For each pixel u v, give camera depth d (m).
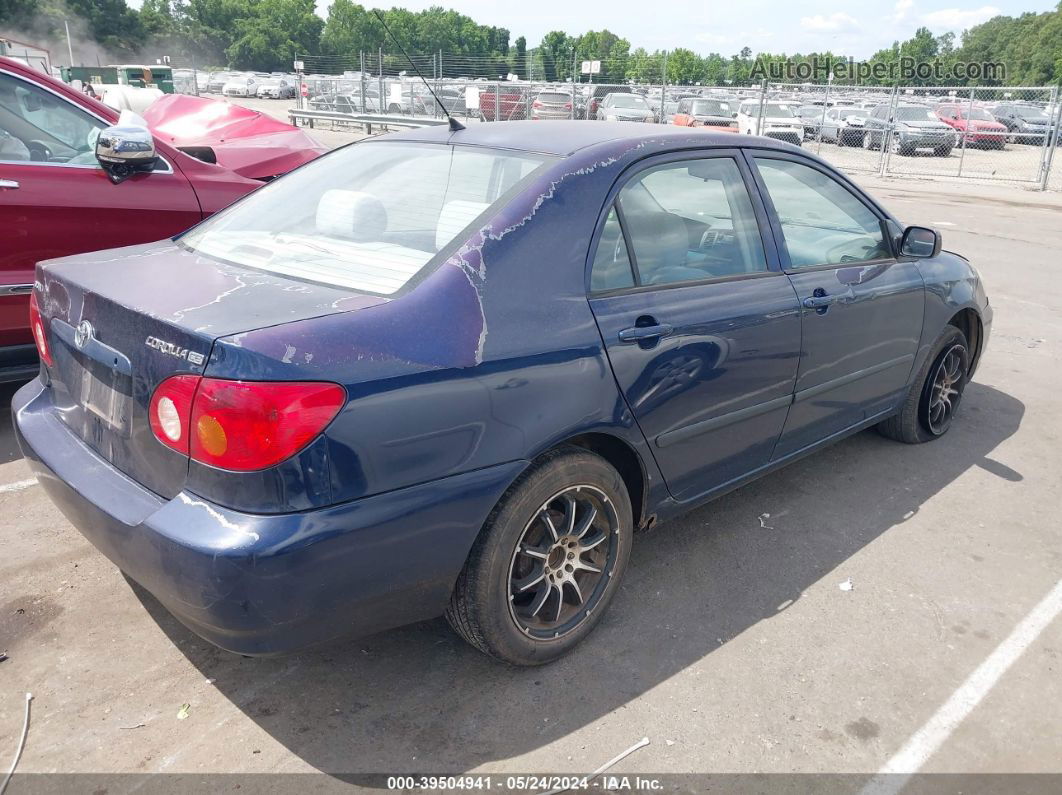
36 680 2.56
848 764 2.36
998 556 3.49
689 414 2.91
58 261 2.82
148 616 2.89
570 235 2.59
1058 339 6.79
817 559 3.42
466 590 2.42
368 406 2.08
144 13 114.69
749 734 2.45
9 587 3.01
